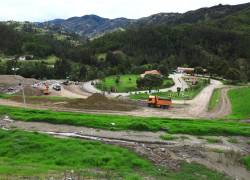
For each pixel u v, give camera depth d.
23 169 33.84
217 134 56.28
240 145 50.88
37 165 37.00
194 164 41.56
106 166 38.69
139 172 37.56
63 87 147.62
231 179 38.91
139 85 149.75
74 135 52.31
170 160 42.12
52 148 43.97
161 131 56.16
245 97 100.88
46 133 53.00
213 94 124.56
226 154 45.72
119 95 122.25
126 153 42.78
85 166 38.66
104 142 48.25
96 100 86.62
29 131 53.00
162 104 90.06
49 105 83.88
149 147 46.59
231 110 88.00
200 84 164.62
